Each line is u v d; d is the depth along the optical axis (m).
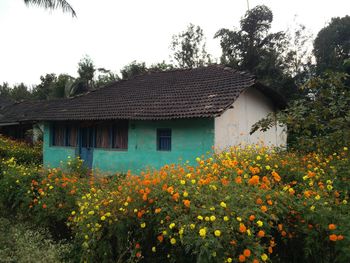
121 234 3.74
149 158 11.02
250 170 4.11
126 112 11.41
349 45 22.05
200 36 32.62
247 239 2.86
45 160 14.41
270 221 3.26
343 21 22.72
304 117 5.62
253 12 23.84
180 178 3.72
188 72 14.24
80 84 23.58
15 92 39.50
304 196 3.62
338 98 5.56
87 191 5.32
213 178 3.73
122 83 15.66
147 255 3.68
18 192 5.80
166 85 13.38
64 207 5.13
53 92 25.86
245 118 11.35
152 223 3.54
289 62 23.41
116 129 12.32
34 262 4.14
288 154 6.07
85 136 13.29
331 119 5.46
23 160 13.95
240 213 2.98
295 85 20.53
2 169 6.79
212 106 9.68
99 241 3.94
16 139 20.19
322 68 21.77
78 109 13.51
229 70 12.59
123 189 4.10
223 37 24.66
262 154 5.57
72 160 9.50
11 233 5.17
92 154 12.79
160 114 10.27
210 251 2.74
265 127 5.81
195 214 3.07
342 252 3.03
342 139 5.08
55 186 5.44
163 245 3.54
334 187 4.27
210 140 9.69
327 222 3.21
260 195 3.29
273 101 13.00
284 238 3.38
